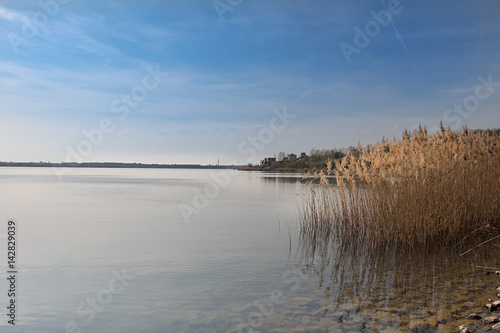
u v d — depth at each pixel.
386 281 9.38
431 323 6.61
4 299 8.77
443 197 13.84
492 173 16.05
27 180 96.19
